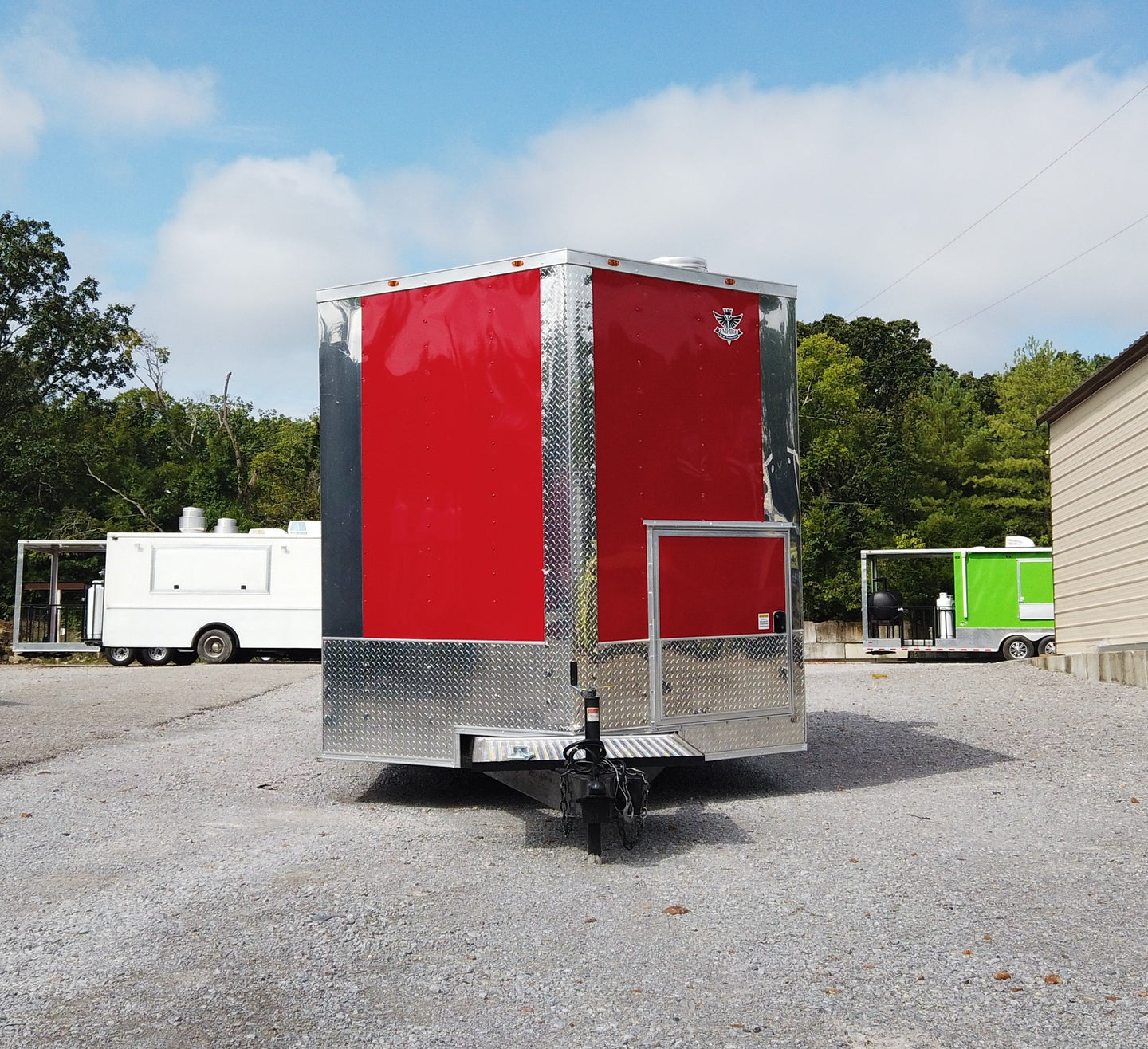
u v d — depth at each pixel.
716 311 6.80
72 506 41.72
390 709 6.67
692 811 6.34
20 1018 3.32
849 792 6.85
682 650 6.45
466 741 6.57
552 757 5.47
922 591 39.31
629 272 6.48
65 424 43.69
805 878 4.77
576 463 6.17
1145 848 5.22
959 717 10.44
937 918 4.16
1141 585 14.13
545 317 6.32
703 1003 3.37
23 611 25.80
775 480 6.96
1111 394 15.07
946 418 42.38
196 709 12.96
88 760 8.72
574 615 6.12
